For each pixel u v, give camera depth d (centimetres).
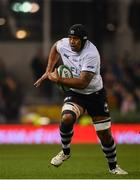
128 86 5638
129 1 6328
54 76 2584
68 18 6309
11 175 2677
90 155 3819
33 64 5712
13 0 6166
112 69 5750
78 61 2570
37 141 4888
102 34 6062
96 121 2644
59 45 2617
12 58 6291
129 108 5478
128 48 6372
